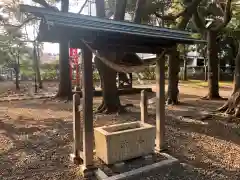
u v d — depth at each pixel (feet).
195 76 87.25
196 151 15.62
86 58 12.03
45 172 12.69
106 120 24.54
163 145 15.16
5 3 32.17
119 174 12.08
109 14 42.86
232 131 20.42
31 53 58.95
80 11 44.09
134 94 47.70
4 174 12.50
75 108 13.76
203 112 28.17
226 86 62.39
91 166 12.39
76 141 13.94
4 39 35.37
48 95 45.88
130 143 13.60
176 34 14.56
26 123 23.97
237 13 27.78
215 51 39.47
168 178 11.94
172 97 34.86
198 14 35.58
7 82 72.95
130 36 11.77
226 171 12.66
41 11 10.09
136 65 13.28
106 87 28.35
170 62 34.58
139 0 28.89
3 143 17.60
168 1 37.14
